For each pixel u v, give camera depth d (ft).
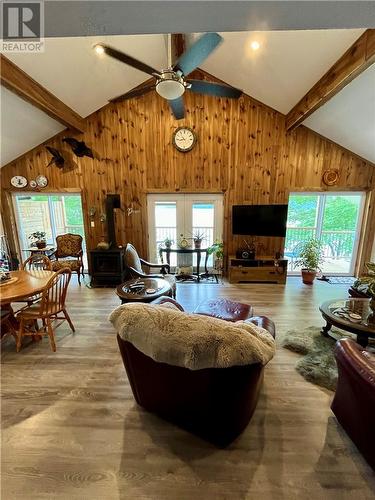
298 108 13.78
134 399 6.93
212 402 5.20
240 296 14.51
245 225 16.76
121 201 17.19
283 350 9.11
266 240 17.54
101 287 15.75
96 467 5.23
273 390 7.24
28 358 8.68
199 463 5.29
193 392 5.34
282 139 16.11
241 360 4.66
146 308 5.55
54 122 14.88
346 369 5.47
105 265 16.06
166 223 17.90
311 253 16.61
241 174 16.67
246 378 4.99
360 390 5.07
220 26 3.88
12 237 17.66
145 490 4.83
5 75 9.65
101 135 16.34
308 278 16.48
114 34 4.07
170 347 4.91
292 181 16.61
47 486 4.89
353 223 17.76
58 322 11.21
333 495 4.73
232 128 16.10
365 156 15.79
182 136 16.17
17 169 16.80
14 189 17.08
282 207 15.74
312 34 9.45
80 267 16.56
